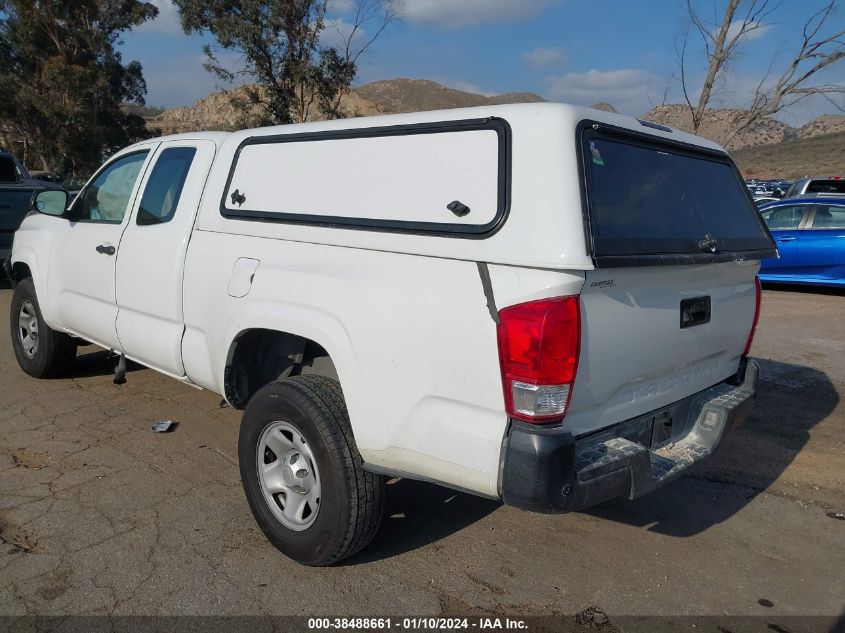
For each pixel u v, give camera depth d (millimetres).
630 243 2684
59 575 3131
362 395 2916
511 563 3393
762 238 3760
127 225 4473
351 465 3004
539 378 2439
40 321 5555
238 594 3045
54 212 5227
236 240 3623
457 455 2662
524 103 2730
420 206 2826
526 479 2471
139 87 35281
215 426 4996
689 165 3387
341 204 3156
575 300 2453
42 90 32438
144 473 4203
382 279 2869
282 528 3295
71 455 4430
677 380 3262
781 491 4289
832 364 7152
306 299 3139
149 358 4328
